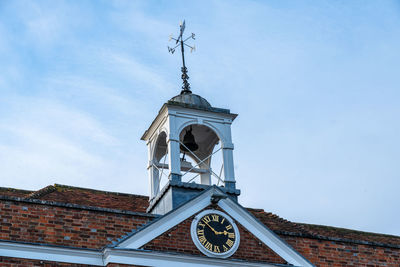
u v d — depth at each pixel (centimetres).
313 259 1848
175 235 1664
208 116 1903
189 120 1880
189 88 1986
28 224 1584
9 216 1576
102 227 1645
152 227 1644
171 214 1675
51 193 1897
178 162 1814
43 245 1544
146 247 1622
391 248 1964
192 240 1670
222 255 1675
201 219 1705
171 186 1772
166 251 1625
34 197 1822
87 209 1653
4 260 1506
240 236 1723
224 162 1862
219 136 1894
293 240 1852
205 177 1962
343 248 1900
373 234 2206
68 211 1634
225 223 1719
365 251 1923
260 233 1742
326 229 2131
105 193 2019
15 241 1523
